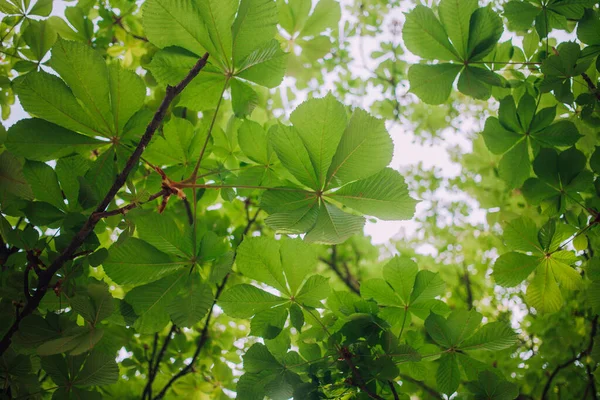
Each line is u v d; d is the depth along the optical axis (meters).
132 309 0.93
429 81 1.16
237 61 0.94
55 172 0.93
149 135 0.84
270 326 1.01
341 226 0.88
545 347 2.09
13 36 1.38
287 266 1.00
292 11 1.38
